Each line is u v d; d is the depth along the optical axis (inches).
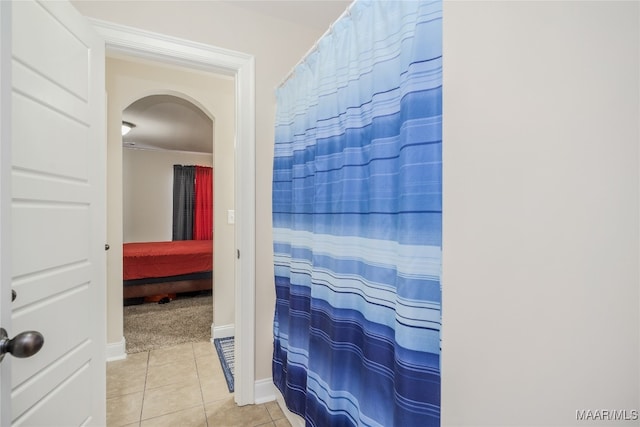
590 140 15.1
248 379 69.9
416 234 32.1
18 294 37.7
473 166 20.2
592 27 15.1
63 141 46.0
